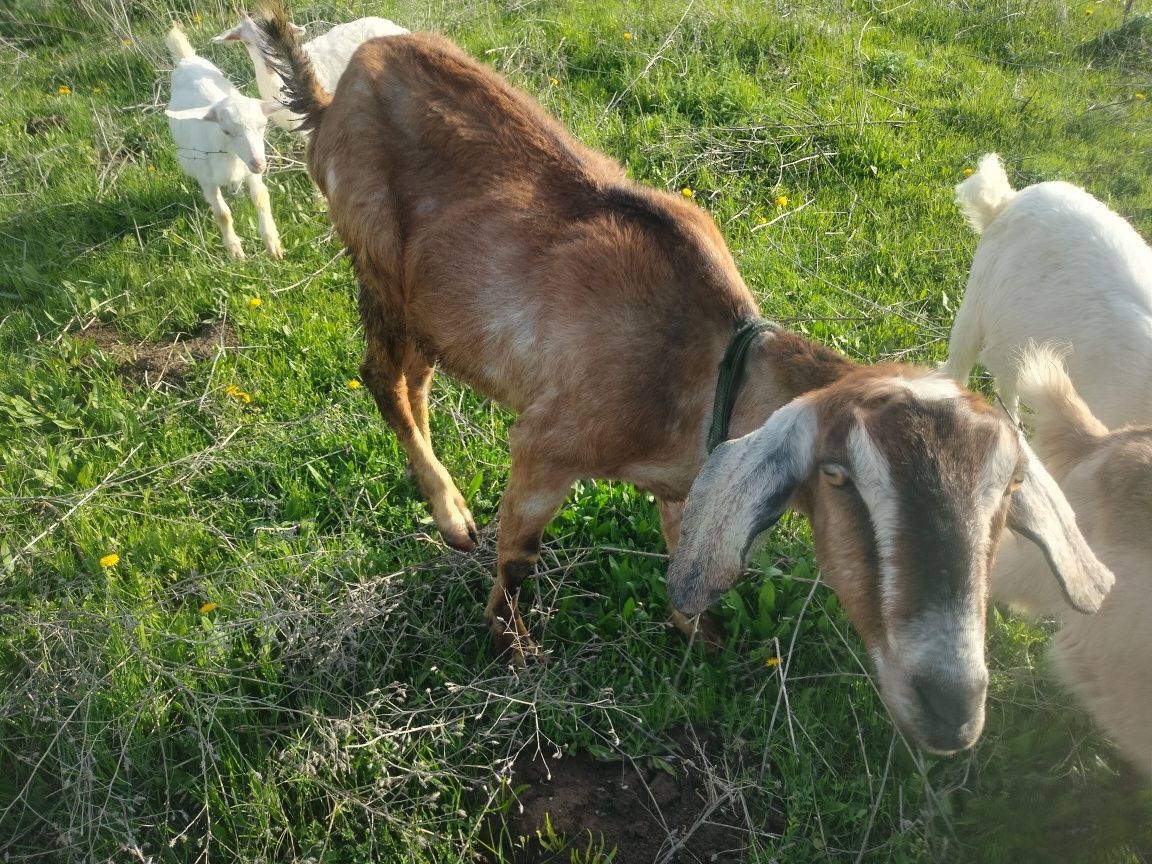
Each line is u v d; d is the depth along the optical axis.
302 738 0.94
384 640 1.06
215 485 1.24
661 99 1.96
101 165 1.86
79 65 2.26
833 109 1.95
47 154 1.87
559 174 1.01
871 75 2.14
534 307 0.95
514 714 0.98
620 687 1.03
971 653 0.60
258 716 0.99
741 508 0.70
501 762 0.96
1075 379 1.08
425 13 2.26
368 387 1.22
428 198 1.04
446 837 0.88
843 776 0.96
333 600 1.08
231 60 2.22
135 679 0.98
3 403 1.33
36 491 1.23
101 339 1.50
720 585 0.71
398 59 1.10
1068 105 2.11
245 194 1.81
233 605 1.07
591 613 1.10
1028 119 2.04
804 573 1.11
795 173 1.81
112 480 1.24
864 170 1.83
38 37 2.49
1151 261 1.10
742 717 0.99
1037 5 2.56
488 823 0.92
